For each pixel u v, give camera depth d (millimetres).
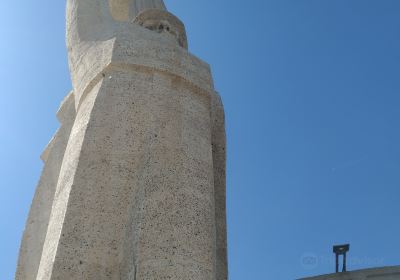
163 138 7266
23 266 7957
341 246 11086
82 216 6484
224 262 7918
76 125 7621
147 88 7730
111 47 8086
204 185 7098
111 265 6285
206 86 8180
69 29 9555
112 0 11383
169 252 6250
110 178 6840
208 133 7789
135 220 6457
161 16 9758
